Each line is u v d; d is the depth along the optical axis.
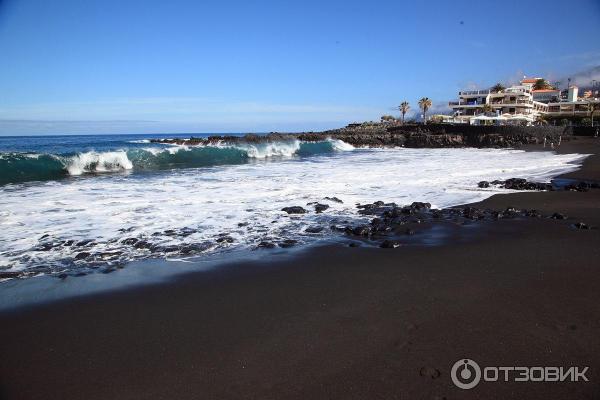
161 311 4.83
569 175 18.42
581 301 4.85
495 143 48.41
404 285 5.50
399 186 14.80
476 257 6.70
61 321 4.58
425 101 81.81
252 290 5.45
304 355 3.80
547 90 100.56
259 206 10.98
